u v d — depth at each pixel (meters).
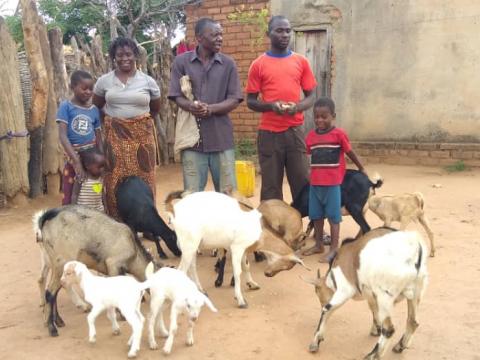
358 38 12.92
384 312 3.81
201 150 6.32
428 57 12.31
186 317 5.00
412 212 6.23
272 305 5.19
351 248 4.20
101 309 4.34
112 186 5.95
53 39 9.92
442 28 12.08
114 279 4.33
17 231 7.99
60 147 9.89
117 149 5.90
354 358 4.14
